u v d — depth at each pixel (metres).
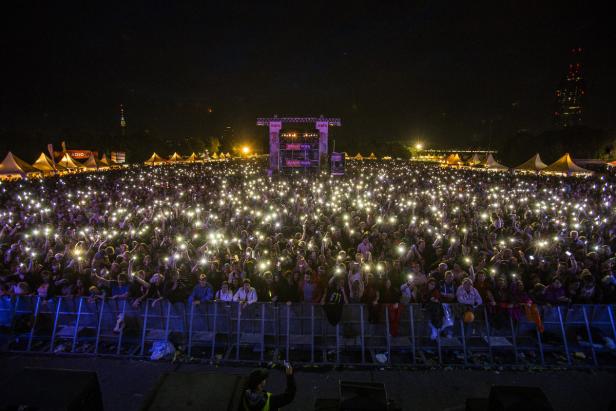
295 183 33.88
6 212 18.83
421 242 12.29
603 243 13.24
